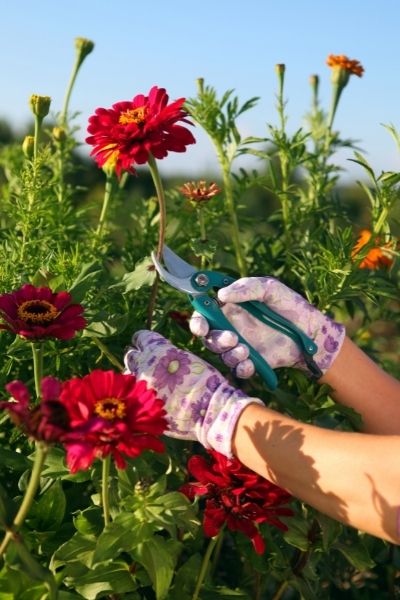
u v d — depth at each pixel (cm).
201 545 96
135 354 83
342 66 140
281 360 90
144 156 89
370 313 148
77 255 107
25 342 94
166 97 92
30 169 121
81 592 82
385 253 134
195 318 86
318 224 132
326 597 117
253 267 135
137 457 89
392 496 70
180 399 79
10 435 106
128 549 78
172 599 89
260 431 76
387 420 88
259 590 102
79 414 69
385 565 116
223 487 82
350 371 89
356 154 107
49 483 92
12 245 118
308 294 113
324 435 74
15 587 77
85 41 144
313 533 94
